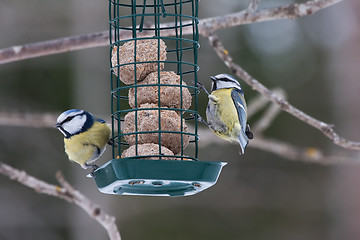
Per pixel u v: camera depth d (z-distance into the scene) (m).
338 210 15.86
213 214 18.45
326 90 18.62
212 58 17.86
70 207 18.00
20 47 9.23
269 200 18.59
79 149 8.27
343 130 15.84
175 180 6.68
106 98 17.84
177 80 7.71
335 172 16.20
